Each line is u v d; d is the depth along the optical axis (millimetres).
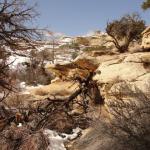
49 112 13562
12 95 12828
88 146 9195
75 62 17203
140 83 11453
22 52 11281
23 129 10359
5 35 10547
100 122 7191
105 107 11688
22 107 13023
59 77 19812
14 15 10578
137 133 6121
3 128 11047
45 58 12328
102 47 25672
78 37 36875
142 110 6566
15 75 11812
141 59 13328
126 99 7211
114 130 6703
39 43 11180
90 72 15516
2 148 9820
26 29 10727
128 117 6789
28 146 9656
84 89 14945
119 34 24172
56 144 11273
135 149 5938
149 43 16094
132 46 23141
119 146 6418
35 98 17562
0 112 11891
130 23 24000
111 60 15172
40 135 10047
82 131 12445
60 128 12750
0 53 10719
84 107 14383
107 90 12961
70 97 14648
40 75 24875
